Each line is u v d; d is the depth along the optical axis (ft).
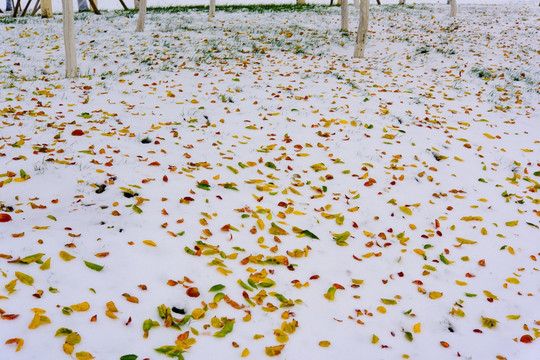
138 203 12.73
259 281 10.47
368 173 16.74
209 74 28.32
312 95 24.93
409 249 12.64
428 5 67.21
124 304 9.05
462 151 19.21
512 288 11.39
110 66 29.48
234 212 13.32
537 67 33.42
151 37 38.22
